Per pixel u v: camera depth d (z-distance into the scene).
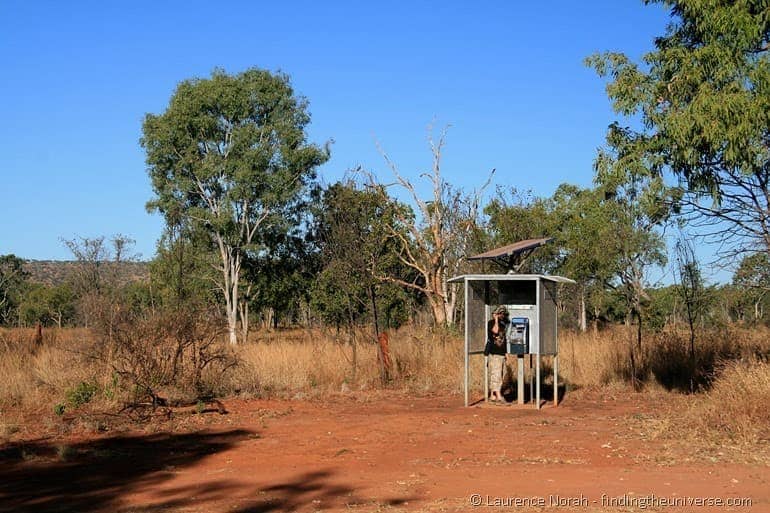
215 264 50.03
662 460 10.50
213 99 47.16
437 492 8.91
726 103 12.48
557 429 13.17
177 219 42.50
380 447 11.74
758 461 10.33
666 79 13.91
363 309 32.19
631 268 26.94
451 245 34.28
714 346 19.70
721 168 13.66
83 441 12.52
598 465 10.27
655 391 17.81
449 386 18.91
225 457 11.20
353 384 19.41
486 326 16.78
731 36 13.04
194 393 16.66
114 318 17.05
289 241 49.84
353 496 8.82
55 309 53.12
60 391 16.41
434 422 13.98
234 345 21.91
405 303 36.56
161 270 37.62
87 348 17.11
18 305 56.62
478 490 8.93
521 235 26.14
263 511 8.24
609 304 31.02
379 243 33.56
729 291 20.27
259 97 48.22
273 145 48.44
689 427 12.56
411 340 22.28
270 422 14.16
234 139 47.34
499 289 16.69
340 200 28.27
